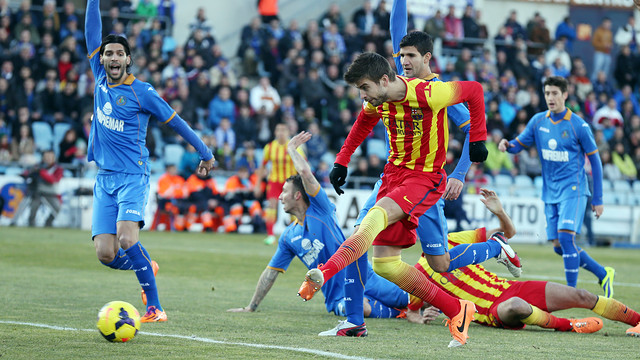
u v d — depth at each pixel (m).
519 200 58.75
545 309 18.12
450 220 56.50
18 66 59.19
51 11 61.78
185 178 57.34
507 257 18.36
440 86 14.95
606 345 15.91
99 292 23.02
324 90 65.81
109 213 18.09
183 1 72.19
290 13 76.62
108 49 17.83
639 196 65.19
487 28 78.75
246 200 58.44
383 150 64.62
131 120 18.05
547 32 77.44
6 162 55.22
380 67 14.53
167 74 62.72
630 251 54.94
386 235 15.54
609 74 83.25
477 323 18.98
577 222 26.08
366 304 20.06
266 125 62.59
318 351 13.91
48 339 14.62
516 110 70.62
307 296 13.08
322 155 61.25
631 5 84.56
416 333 17.31
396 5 20.97
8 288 23.12
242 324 17.75
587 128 25.97
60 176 54.53
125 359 12.79
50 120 58.88
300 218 19.69
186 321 17.89
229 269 31.89
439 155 15.72
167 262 33.69
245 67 67.69
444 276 18.77
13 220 54.06
